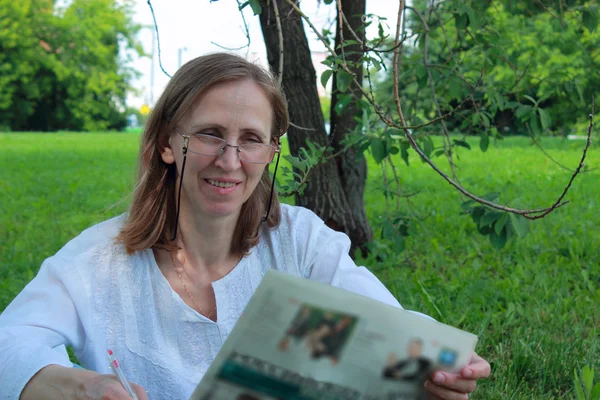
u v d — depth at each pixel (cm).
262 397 128
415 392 135
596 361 312
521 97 456
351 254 514
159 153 184
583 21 414
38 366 156
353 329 130
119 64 4375
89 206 825
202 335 185
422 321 132
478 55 438
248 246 192
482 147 409
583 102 426
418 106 471
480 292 423
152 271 184
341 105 360
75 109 4153
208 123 171
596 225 651
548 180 1015
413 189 905
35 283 178
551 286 448
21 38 3853
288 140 471
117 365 153
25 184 1035
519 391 295
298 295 129
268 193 198
